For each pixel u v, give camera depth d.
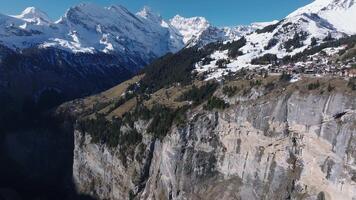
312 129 199.75
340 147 186.12
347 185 180.38
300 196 199.62
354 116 185.38
